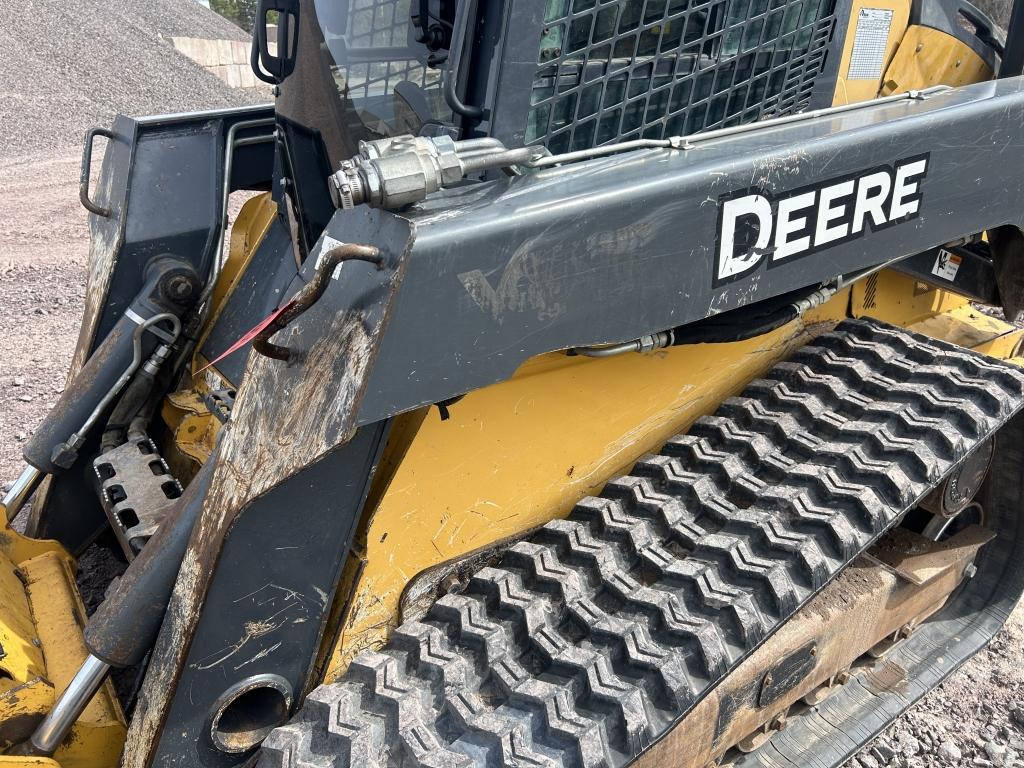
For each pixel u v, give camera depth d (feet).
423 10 5.02
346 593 5.01
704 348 6.20
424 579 5.27
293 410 4.24
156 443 8.45
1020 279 7.16
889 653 8.00
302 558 4.70
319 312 4.32
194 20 68.90
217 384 7.68
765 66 5.67
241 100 56.34
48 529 8.02
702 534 5.39
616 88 5.06
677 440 6.08
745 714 6.02
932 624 8.43
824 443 5.82
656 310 4.66
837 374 6.47
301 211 6.93
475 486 5.32
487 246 3.99
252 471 4.37
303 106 6.47
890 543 7.57
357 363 3.90
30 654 5.69
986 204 6.09
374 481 5.07
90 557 9.11
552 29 4.68
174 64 57.11
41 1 55.67
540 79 4.76
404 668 4.87
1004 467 8.11
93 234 8.28
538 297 4.22
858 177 5.28
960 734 7.82
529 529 5.71
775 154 4.88
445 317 3.97
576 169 4.71
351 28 5.69
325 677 5.05
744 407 6.21
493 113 4.59
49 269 20.83
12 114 40.93
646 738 4.49
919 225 5.73
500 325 4.14
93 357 7.73
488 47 4.57
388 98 5.52
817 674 6.63
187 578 4.66
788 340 6.79
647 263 4.54
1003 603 8.48
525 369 5.31
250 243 8.66
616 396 5.82
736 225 4.83
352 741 4.36
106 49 53.83
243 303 7.96
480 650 4.88
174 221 7.88
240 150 8.55
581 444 5.76
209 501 4.66
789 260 5.14
